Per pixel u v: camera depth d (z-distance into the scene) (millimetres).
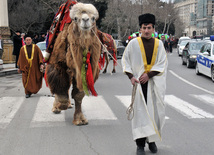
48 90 9898
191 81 12086
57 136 5238
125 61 4320
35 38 19234
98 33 5754
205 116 6562
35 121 6145
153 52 4250
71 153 4484
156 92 4238
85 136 5238
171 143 4902
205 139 5094
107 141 4996
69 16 5641
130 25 51875
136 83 4230
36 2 39500
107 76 13484
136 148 4684
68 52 5441
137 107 4215
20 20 36531
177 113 6828
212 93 9430
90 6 5203
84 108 7250
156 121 4316
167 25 84125
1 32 18781
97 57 5449
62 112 6867
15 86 10836
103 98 8461
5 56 19016
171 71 15383
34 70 8586
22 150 4613
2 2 18625
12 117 6449
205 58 12734
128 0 50281
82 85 5406
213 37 13773
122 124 5930
